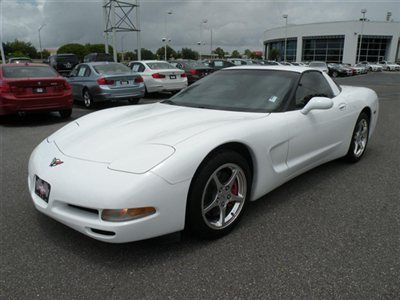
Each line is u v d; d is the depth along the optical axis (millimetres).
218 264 2514
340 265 2492
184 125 2938
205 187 2604
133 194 2289
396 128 7285
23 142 6277
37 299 2186
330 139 3955
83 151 2680
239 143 2832
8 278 2377
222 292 2232
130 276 2391
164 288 2273
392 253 2635
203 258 2586
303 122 3439
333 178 4199
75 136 3021
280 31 79750
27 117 9094
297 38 75438
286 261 2543
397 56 72625
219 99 3621
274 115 3260
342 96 4297
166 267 2482
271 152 3129
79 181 2402
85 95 10922
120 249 2697
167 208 2414
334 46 71250
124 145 2662
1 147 5898
